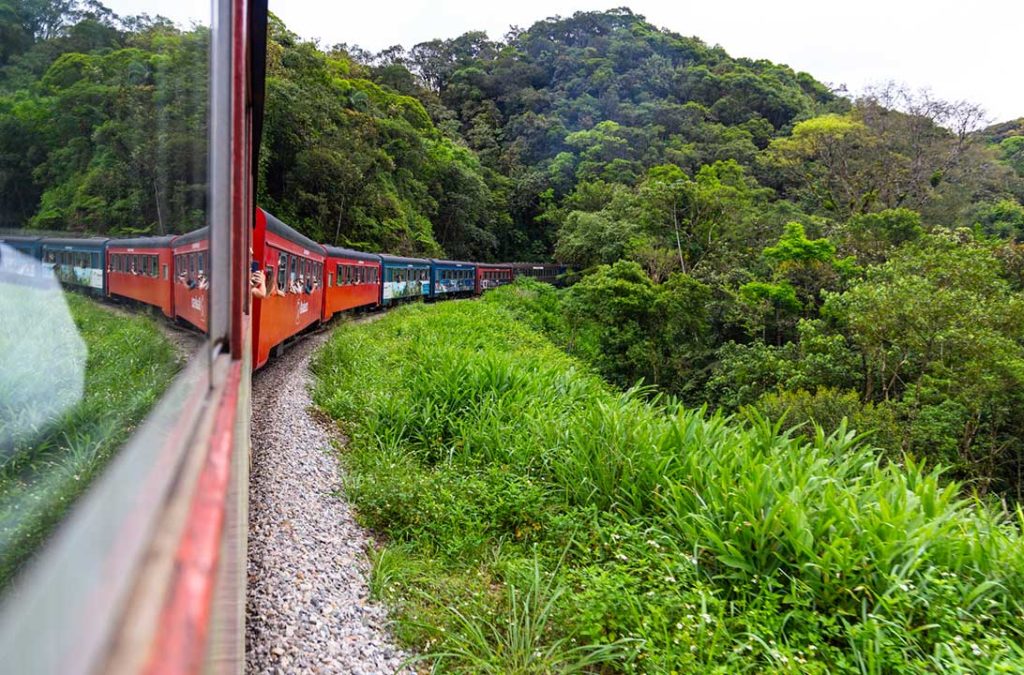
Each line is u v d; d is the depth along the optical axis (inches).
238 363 66.2
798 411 598.5
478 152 2807.6
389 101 2095.2
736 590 156.4
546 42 3710.6
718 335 1048.8
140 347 48.3
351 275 667.4
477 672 135.0
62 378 41.8
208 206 49.7
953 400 599.5
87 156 44.9
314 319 502.6
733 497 177.8
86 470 34.5
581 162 2480.3
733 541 165.5
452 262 1234.0
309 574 155.9
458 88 3371.1
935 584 147.3
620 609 152.6
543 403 301.1
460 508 206.2
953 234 940.0
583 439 235.1
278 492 192.7
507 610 158.1
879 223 1164.5
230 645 46.1
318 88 1416.1
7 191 41.0
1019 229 1465.3
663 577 161.5
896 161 1674.5
